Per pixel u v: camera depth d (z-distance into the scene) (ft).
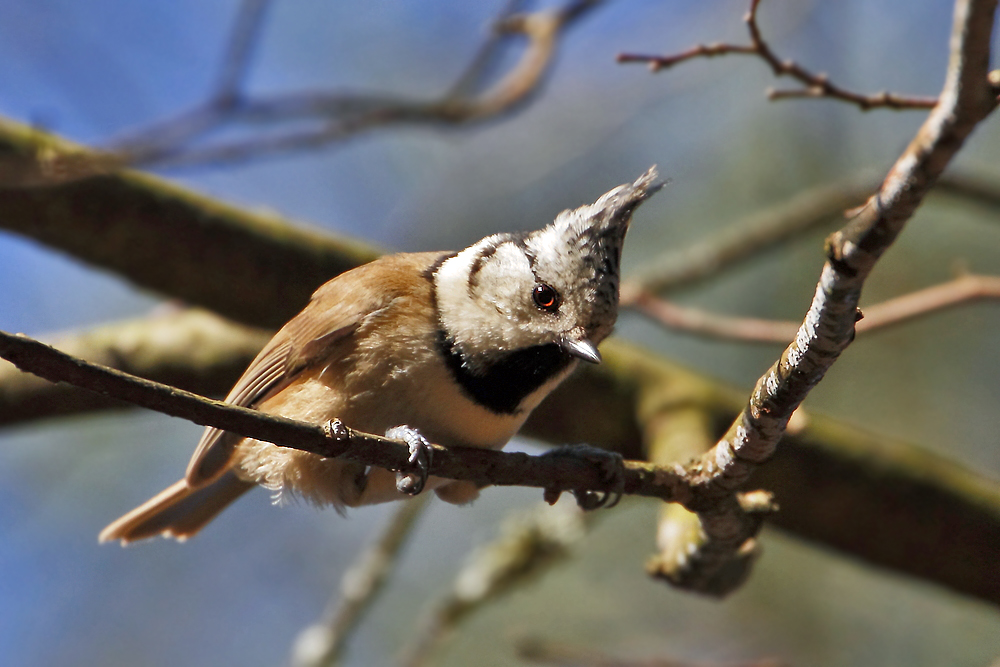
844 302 16.05
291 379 25.29
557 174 48.67
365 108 33.60
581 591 40.27
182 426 45.16
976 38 12.66
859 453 33.55
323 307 25.26
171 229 31.65
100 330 33.88
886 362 42.37
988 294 31.19
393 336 24.03
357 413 24.22
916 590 39.04
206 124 31.58
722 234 40.57
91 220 31.09
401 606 42.32
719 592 24.79
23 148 30.32
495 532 43.98
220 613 44.04
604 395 34.47
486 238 26.61
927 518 33.58
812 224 37.27
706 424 33.45
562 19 36.58
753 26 25.04
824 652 38.55
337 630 34.91
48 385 31.58
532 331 24.30
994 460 40.81
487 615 39.88
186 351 33.22
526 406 24.86
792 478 33.35
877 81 44.57
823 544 34.47
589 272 24.45
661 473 21.07
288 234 32.86
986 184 35.01
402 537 35.29
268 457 24.90
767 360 44.11
